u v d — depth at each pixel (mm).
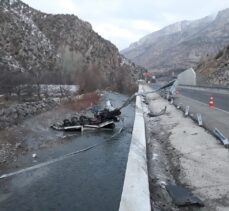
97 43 160875
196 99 29250
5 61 98375
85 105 39188
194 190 6238
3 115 26094
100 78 73812
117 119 22500
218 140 9672
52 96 47625
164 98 30531
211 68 64812
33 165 12953
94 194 9359
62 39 150875
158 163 8289
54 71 94250
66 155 14531
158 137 12016
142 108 22328
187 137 10797
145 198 5578
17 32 120125
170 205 5691
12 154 15008
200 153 8562
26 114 29672
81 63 104188
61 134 20031
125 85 76500
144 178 6602
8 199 9250
